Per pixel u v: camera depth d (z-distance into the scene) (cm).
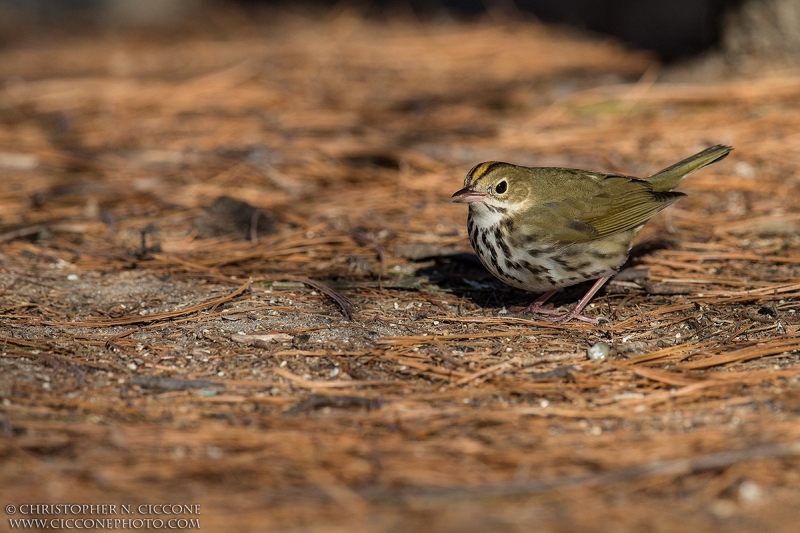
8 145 1641
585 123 1677
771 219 1270
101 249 1232
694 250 1194
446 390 846
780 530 623
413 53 2275
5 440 734
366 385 852
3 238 1241
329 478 692
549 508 654
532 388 840
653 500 664
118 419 782
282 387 848
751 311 1008
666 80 1841
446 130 1684
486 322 1007
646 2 2466
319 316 1019
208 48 2397
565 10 2617
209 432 752
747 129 1579
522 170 1048
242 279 1130
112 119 1798
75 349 925
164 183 1479
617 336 967
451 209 1365
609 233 1030
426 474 696
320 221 1325
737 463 700
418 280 1130
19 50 2475
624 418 786
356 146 1583
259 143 1631
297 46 2347
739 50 1797
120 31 2725
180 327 984
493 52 2270
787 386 826
